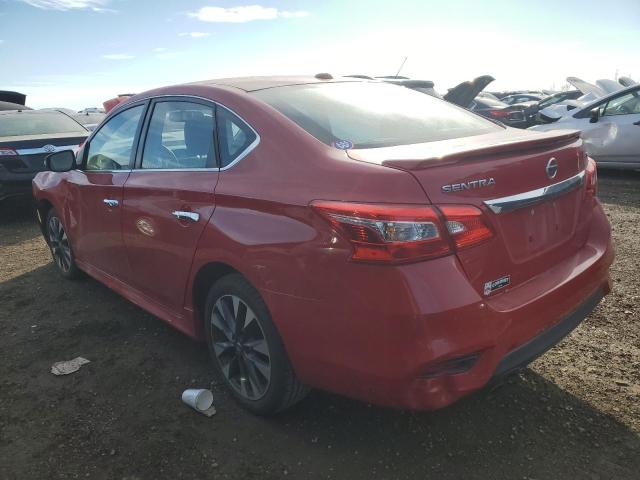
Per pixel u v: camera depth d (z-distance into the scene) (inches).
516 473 87.3
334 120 103.3
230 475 89.7
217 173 104.3
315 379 88.1
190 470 91.1
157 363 127.0
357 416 103.7
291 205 86.7
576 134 105.6
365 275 77.6
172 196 112.0
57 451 96.9
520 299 85.2
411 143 98.2
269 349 94.6
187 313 116.6
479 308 78.3
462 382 78.6
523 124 514.9
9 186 266.8
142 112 134.7
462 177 80.2
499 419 100.7
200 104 115.6
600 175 346.0
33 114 312.8
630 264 172.2
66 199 162.2
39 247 231.8
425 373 76.9
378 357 78.4
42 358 131.4
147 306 132.1
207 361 127.3
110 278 149.9
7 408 110.7
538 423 99.0
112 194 134.2
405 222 75.7
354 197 79.8
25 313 158.9
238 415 105.7
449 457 91.6
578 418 99.8
